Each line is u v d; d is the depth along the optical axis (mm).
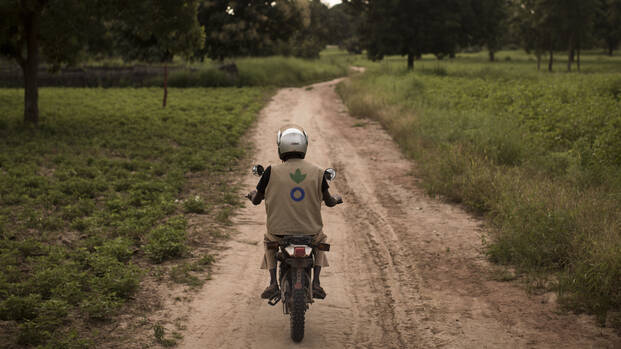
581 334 4746
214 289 5949
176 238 7219
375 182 11602
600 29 82938
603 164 10508
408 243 7621
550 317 5113
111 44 19094
